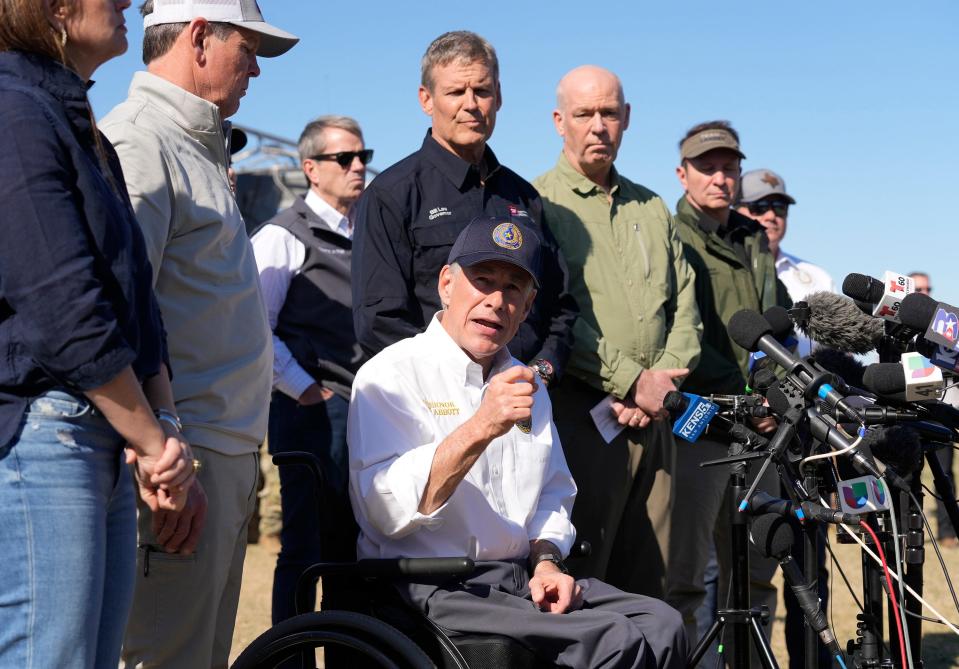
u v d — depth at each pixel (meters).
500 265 3.23
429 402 3.23
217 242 3.10
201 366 3.04
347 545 3.20
